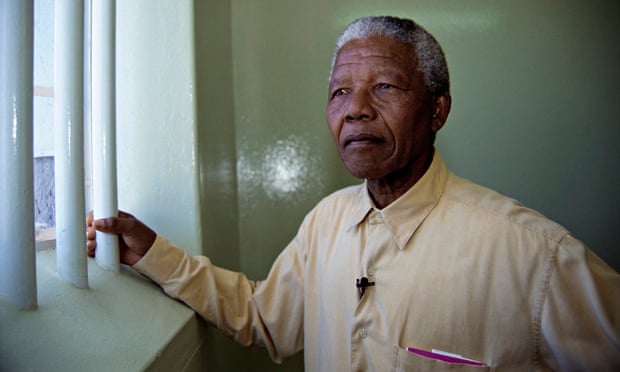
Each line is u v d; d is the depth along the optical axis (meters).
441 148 1.45
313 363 0.88
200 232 1.01
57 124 0.69
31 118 0.56
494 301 0.69
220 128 1.26
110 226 0.80
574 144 1.42
